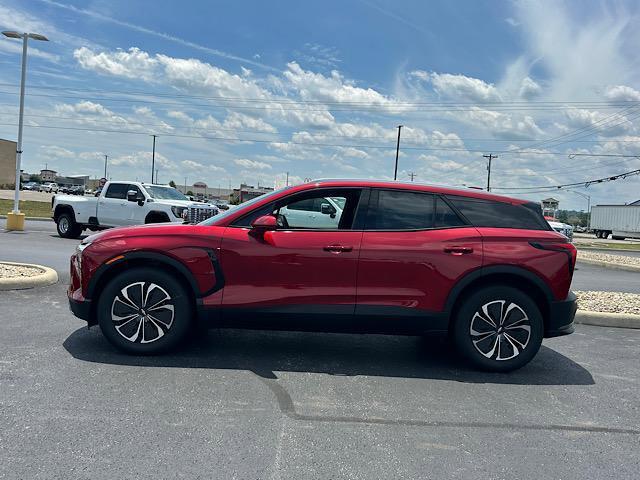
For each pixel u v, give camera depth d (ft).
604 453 11.20
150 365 15.48
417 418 12.65
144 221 48.67
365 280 15.83
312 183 16.88
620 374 16.75
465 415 12.98
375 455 10.69
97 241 16.20
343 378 15.30
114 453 10.24
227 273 15.89
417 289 15.88
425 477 9.92
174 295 16.02
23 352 16.07
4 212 91.97
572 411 13.52
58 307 21.90
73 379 14.05
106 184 52.13
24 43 60.59
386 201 16.55
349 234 16.03
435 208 16.55
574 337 21.56
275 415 12.42
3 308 21.38
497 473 10.18
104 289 16.01
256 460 10.25
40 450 10.22
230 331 19.98
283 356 17.12
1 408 12.04
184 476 9.54
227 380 14.61
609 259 62.13
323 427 11.89
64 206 53.31
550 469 10.42
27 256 37.55
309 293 15.84
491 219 16.58
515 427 12.38
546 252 16.12
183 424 11.67
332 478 9.75
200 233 16.10
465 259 15.87
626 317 23.61
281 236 15.97
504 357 16.22
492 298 16.05
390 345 19.19
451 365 17.02
